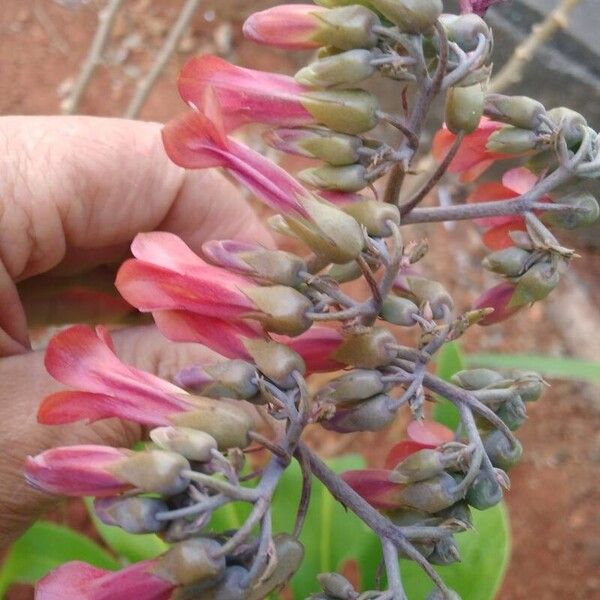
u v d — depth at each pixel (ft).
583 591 1.18
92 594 0.37
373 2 0.40
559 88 1.38
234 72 0.43
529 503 1.24
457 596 0.39
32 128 0.63
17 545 0.81
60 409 0.38
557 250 0.45
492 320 0.50
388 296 0.43
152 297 0.40
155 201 0.68
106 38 1.28
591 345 1.37
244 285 0.40
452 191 1.46
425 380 0.43
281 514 0.74
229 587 0.35
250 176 0.41
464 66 0.41
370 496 0.44
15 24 1.66
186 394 0.38
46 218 0.62
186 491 0.35
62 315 0.79
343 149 0.42
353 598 0.39
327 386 0.42
